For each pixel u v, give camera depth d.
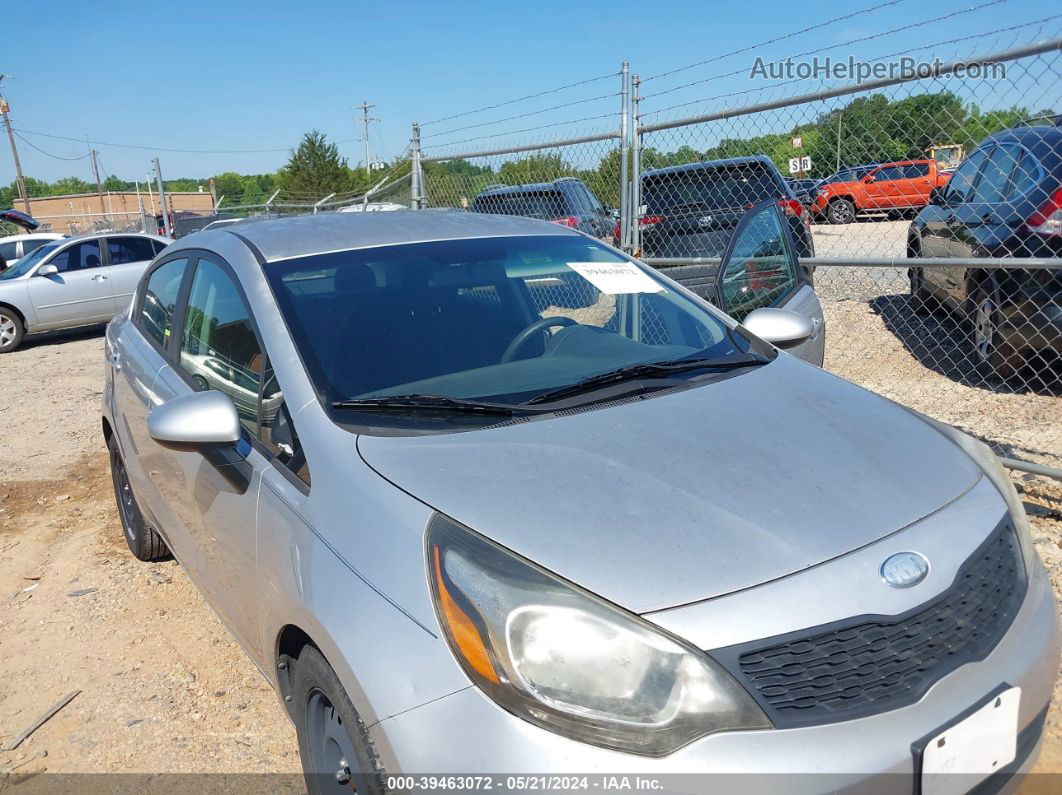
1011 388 6.18
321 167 57.69
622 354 2.94
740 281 4.49
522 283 3.18
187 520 3.16
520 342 2.89
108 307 13.42
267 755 2.94
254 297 2.85
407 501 2.08
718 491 2.06
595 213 7.72
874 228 8.27
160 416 2.50
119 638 3.79
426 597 1.88
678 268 6.22
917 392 6.26
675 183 7.51
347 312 2.79
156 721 3.16
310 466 2.34
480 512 1.99
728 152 5.72
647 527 1.94
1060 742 2.68
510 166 7.91
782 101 5.00
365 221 3.40
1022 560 2.15
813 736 1.69
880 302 9.27
